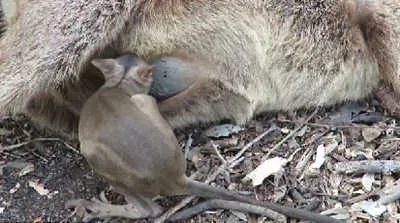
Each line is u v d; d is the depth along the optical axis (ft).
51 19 22.21
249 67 22.70
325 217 21.89
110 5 22.22
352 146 22.63
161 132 21.70
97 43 22.30
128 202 22.03
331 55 22.88
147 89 22.16
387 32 22.86
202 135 22.84
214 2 22.52
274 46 22.75
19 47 22.30
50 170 22.52
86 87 22.59
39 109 22.63
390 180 22.35
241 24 22.61
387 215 22.09
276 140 22.74
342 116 23.03
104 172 21.72
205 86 22.66
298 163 22.50
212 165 22.50
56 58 22.21
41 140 22.77
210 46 22.59
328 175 22.41
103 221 22.08
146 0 22.34
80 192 22.34
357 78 23.02
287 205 22.21
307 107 23.04
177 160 21.68
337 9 22.80
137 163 21.59
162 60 22.54
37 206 22.24
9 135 22.82
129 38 22.45
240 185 22.35
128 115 21.71
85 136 21.79
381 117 22.99
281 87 22.89
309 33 22.79
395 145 22.62
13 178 22.45
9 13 22.72
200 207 22.12
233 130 22.86
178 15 22.48
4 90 22.31
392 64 22.90
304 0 22.71
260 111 22.97
